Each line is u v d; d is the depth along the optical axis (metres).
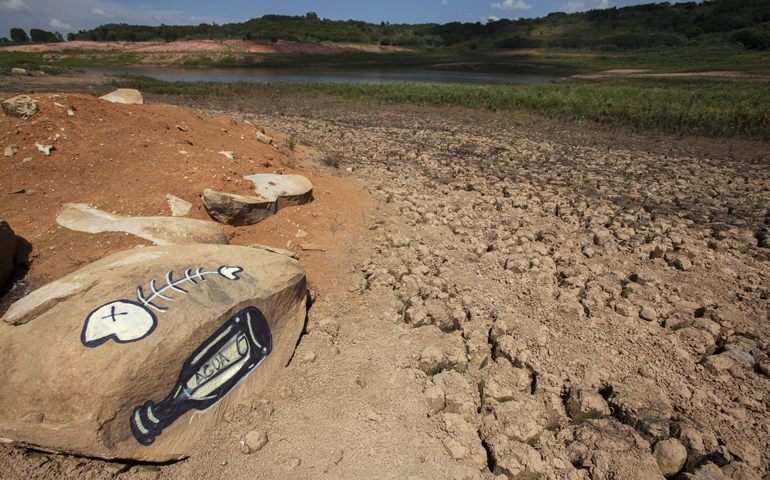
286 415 2.95
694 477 2.66
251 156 6.84
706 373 3.52
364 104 19.98
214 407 2.80
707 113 14.62
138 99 7.73
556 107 18.05
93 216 4.40
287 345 3.44
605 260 5.43
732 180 8.97
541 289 4.58
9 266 3.83
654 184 8.62
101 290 2.71
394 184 7.90
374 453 2.74
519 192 7.79
